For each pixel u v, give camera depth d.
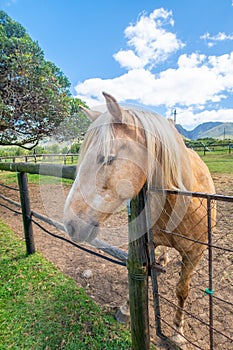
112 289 1.82
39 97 5.22
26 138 5.73
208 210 0.85
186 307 1.58
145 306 1.05
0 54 5.07
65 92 6.50
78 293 1.74
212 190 1.27
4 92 5.11
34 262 2.24
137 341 1.09
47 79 5.74
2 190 6.37
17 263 2.23
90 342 1.30
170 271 2.03
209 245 0.86
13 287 1.83
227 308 1.55
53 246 2.68
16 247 2.62
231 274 1.91
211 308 1.00
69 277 1.97
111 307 1.59
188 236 1.10
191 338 1.33
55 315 1.52
